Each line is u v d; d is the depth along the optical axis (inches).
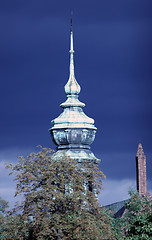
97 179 2672.2
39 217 2465.6
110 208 2965.1
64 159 2662.4
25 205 2529.5
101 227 2596.0
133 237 2755.9
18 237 2506.2
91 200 2593.5
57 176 2610.7
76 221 2474.2
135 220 2824.8
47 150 2674.7
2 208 2940.5
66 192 2620.6
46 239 2485.2
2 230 2534.5
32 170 2603.3
